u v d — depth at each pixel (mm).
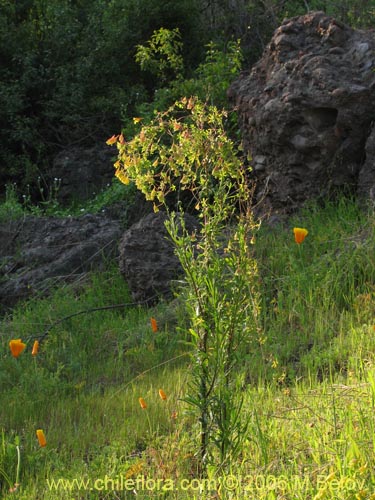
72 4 18641
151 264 10070
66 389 7695
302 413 5648
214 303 5020
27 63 16609
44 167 16562
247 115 11398
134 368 8109
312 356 7121
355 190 10469
